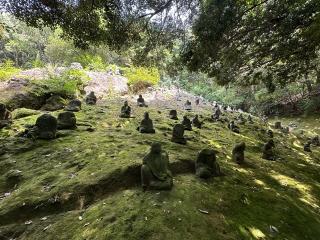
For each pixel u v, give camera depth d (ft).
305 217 21.15
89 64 90.17
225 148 34.65
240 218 18.57
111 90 66.95
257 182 25.64
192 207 18.25
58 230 16.40
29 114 38.83
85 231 15.94
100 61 91.15
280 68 47.80
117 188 20.44
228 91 106.42
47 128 29.86
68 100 50.24
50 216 18.16
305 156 42.37
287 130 60.03
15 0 30.91
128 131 33.27
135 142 28.55
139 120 39.81
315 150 49.88
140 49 42.96
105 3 32.01
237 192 21.84
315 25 31.45
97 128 34.58
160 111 51.06
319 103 81.61
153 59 43.96
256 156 35.22
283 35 38.68
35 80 52.16
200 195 19.92
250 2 36.32
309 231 19.38
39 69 67.56
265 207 20.94
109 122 37.76
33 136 29.17
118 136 30.68
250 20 36.99
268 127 60.18
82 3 31.40
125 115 40.96
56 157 25.43
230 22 32.60
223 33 33.60
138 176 21.25
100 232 15.64
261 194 22.81
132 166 21.42
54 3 30.94
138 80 76.33
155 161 20.71
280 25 37.24
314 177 32.91
